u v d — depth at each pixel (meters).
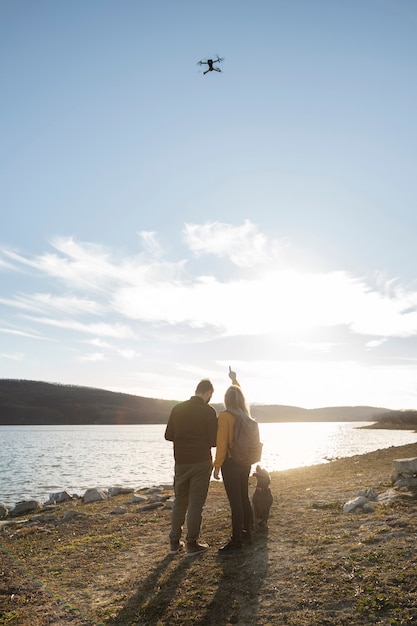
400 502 7.86
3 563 7.14
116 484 24.72
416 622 4.11
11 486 24.45
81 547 7.81
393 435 109.00
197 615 4.65
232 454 6.21
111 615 4.86
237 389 6.47
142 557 6.78
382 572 5.08
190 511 6.30
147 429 179.38
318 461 40.88
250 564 5.72
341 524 7.08
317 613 4.43
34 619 4.92
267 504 7.29
